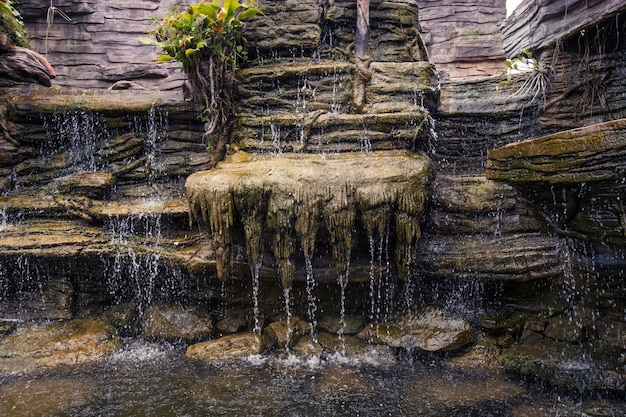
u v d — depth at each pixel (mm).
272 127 6324
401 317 6047
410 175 5441
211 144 6750
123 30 10664
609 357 5086
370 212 5379
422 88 6500
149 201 6758
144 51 10742
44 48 10406
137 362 5582
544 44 6926
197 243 6332
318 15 6770
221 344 5809
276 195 5316
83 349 5703
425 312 5949
